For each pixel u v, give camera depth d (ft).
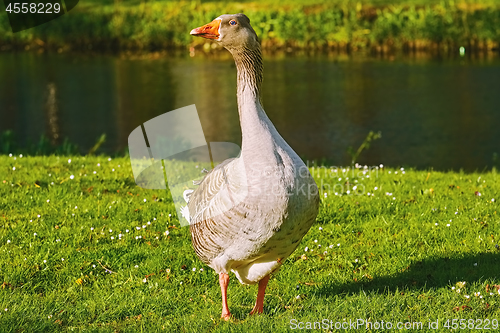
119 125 57.11
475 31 90.27
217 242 14.97
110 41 102.58
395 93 66.80
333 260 20.31
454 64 81.35
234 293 18.29
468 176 30.01
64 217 23.98
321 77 76.38
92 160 33.32
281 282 19.03
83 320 16.53
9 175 28.91
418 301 16.60
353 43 95.14
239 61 14.98
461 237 21.52
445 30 90.94
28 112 62.49
